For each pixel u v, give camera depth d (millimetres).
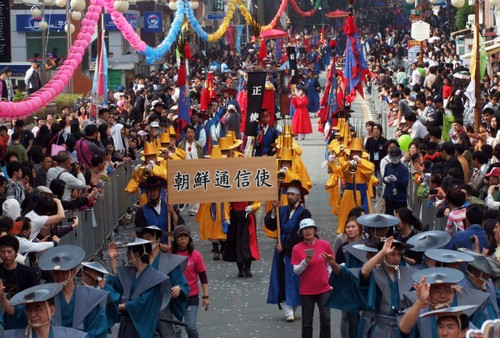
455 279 11781
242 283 22109
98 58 33469
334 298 14219
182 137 33625
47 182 22547
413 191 26688
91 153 26078
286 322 18922
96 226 24359
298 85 54219
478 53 30516
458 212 17359
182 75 33562
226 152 24875
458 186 18078
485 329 9734
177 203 20016
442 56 65375
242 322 18984
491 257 13867
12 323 13008
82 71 55219
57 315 13055
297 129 48094
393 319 13914
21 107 20062
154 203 20125
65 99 40750
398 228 16172
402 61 74375
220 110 40312
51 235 18281
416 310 11867
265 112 30438
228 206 23906
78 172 23172
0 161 24453
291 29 107125
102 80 35125
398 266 14023
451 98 39844
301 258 16688
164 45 35094
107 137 29281
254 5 89062
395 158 24812
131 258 14555
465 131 29016
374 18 136750
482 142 26297
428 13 98750
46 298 11961
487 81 46344
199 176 20047
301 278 16703
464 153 24516
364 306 14008
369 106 62719
